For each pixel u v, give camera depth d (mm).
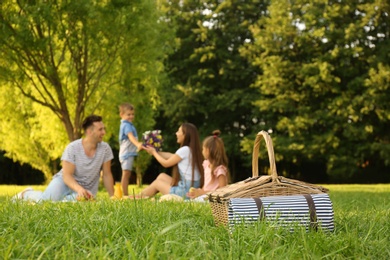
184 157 8312
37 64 14727
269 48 30250
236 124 34875
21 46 14000
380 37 29891
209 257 2422
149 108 21094
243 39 33906
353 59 29734
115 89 18047
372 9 28406
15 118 21953
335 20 29891
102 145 7953
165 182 8531
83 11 13883
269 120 32906
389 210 4645
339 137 30250
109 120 18578
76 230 3141
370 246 2928
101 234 2920
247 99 32062
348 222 3945
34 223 3480
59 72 16672
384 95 27656
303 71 29000
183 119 33094
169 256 2355
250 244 2738
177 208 4664
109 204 4648
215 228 3422
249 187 3529
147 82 17422
